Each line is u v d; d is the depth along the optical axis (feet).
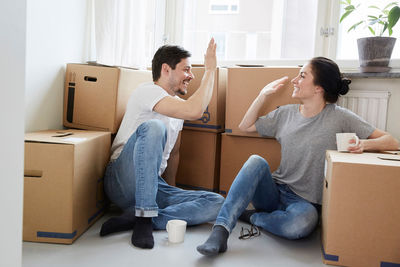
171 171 6.67
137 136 4.91
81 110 6.25
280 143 5.82
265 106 6.28
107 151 5.73
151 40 8.65
